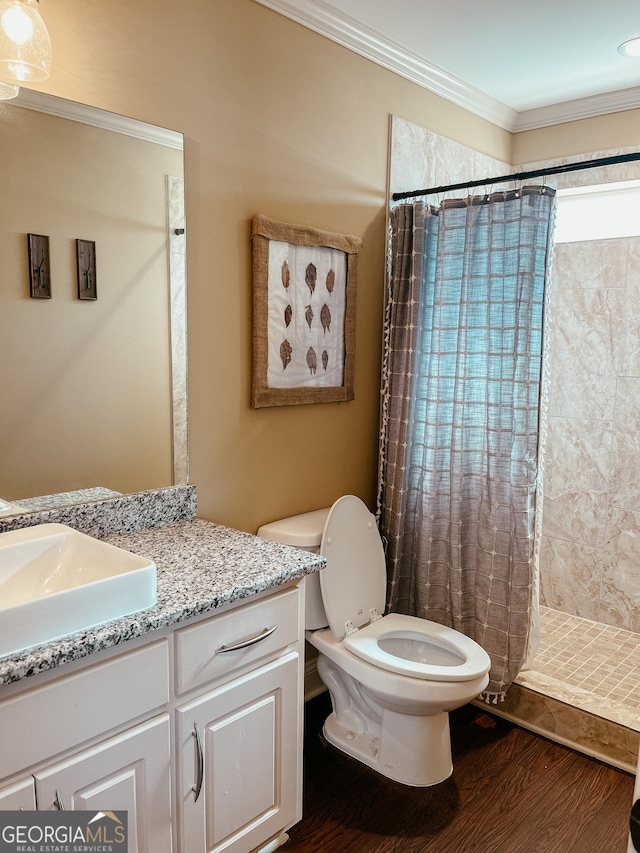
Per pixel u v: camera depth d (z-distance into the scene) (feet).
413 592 8.52
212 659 4.82
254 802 5.36
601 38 7.86
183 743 4.69
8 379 5.10
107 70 5.46
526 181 10.74
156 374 6.13
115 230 5.64
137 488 6.11
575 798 6.57
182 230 6.17
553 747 7.47
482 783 6.78
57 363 5.38
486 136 10.31
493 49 8.19
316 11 7.09
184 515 6.54
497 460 7.61
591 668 8.95
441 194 9.38
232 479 7.02
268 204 6.98
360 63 7.89
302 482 7.90
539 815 6.31
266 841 5.66
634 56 8.36
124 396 5.89
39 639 3.82
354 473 8.68
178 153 6.03
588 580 10.71
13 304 5.06
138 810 4.48
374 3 7.02
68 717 3.98
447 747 6.86
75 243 5.38
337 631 7.04
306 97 7.25
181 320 6.27
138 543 5.82
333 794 6.56
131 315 5.85
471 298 7.75
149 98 5.78
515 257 7.36
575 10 7.14
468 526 8.06
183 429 6.44
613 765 7.09
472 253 7.69
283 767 5.58
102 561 4.82
